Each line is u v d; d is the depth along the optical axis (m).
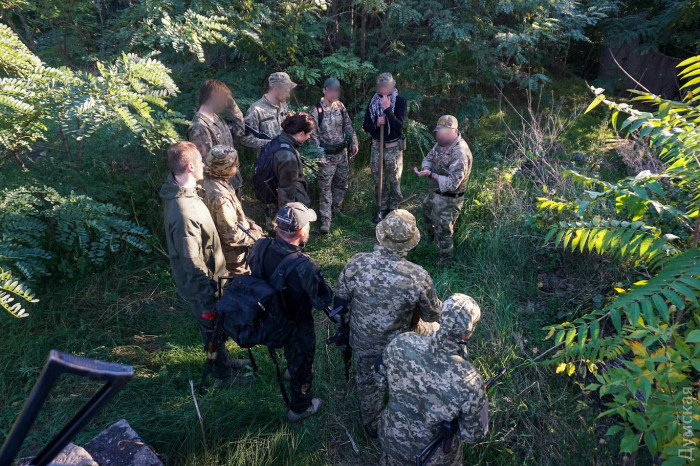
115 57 5.11
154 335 4.03
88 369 1.23
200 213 3.06
